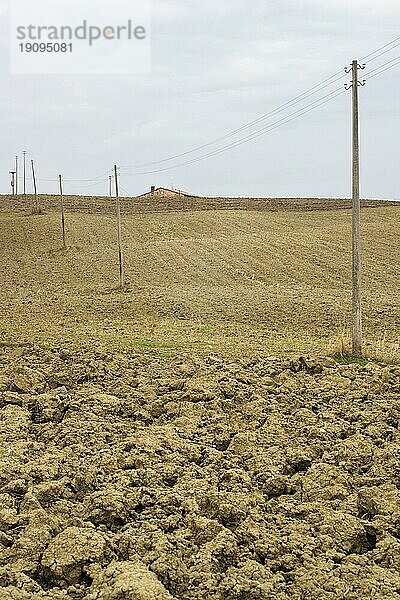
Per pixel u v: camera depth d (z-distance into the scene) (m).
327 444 13.00
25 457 12.07
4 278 48.22
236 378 17.66
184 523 9.71
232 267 47.88
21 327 27.53
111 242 61.03
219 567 8.67
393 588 8.03
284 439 13.15
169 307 33.56
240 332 26.80
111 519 9.91
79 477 11.04
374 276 43.31
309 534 9.46
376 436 13.39
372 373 18.19
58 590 8.05
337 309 32.19
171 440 12.94
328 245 54.75
